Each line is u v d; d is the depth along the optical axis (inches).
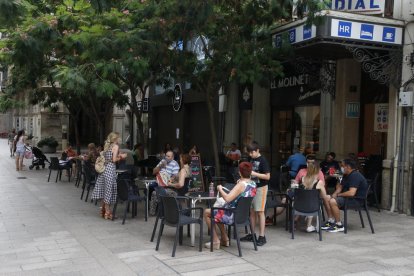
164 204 265.6
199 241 284.4
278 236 304.3
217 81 430.0
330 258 252.8
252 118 596.1
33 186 552.7
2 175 670.5
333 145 471.2
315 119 505.7
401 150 382.0
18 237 299.1
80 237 300.0
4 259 250.8
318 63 455.5
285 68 537.6
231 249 270.5
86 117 1638.8
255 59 389.7
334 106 468.8
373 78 376.8
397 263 244.4
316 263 243.3
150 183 376.2
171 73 455.8
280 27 387.5
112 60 355.3
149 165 585.3
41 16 368.8
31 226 331.6
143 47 365.1
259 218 283.0
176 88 811.4
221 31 404.8
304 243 285.7
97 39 353.4
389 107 395.5
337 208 318.7
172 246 277.1
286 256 256.2
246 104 613.0
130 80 513.3
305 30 354.0
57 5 415.2
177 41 402.3
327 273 226.7
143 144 577.3
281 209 361.1
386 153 417.7
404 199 380.2
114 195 359.6
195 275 222.8
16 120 1770.4
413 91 367.2
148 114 992.9
